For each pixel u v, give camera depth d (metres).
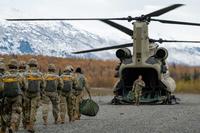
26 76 15.64
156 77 31.11
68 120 19.59
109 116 21.28
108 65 122.19
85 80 19.78
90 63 123.19
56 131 15.17
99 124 17.50
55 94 17.45
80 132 14.85
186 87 67.75
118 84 31.23
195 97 47.41
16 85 14.46
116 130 15.38
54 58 121.31
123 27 30.84
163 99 30.94
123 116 21.22
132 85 31.84
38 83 15.73
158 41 31.66
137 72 31.88
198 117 20.48
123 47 31.55
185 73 71.44
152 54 31.41
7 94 14.34
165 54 30.98
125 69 31.19
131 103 30.81
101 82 98.12
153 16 29.98
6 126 14.49
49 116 21.38
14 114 14.34
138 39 30.41
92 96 47.56
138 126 16.64
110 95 51.34
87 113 19.72
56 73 17.59
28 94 15.55
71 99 18.64
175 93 64.00
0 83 14.34
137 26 30.08
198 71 70.62
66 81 18.38
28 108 15.70
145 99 31.03
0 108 14.47
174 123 17.73
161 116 21.08
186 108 26.59
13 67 14.57
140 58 30.59
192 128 15.95
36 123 17.95
